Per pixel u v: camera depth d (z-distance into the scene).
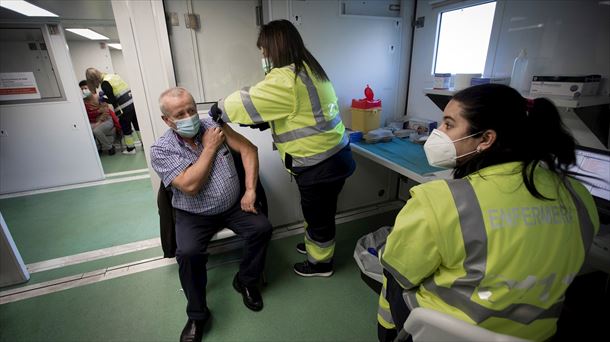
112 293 1.85
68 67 3.27
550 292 0.63
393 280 0.95
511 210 0.62
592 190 1.25
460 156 0.79
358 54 2.37
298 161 1.56
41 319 1.66
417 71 2.52
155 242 2.38
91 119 4.67
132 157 4.68
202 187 1.55
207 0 1.92
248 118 1.40
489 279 0.61
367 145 2.20
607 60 1.35
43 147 3.39
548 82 1.37
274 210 2.47
